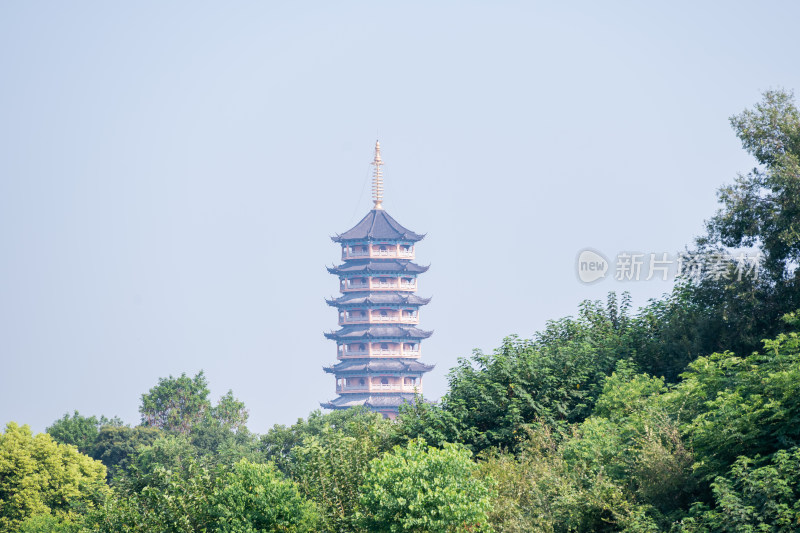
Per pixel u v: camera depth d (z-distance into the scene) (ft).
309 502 524.52
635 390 602.44
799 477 410.11
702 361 548.31
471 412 653.30
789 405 444.96
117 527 564.71
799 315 583.58
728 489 419.74
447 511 443.32
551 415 643.45
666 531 435.94
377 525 468.34
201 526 548.31
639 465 468.34
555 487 480.23
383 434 644.69
